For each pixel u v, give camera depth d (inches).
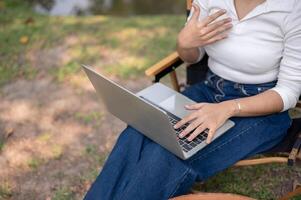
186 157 68.5
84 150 106.5
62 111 120.0
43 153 106.1
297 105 83.9
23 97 126.4
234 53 74.9
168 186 70.3
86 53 144.6
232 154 73.0
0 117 118.8
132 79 131.3
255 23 72.7
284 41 72.0
